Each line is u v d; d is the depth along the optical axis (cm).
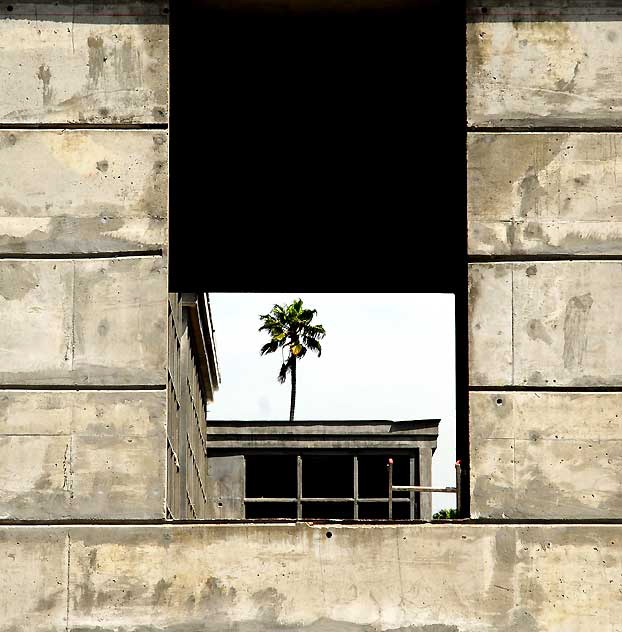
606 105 1387
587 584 1306
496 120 1382
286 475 4641
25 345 1346
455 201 1923
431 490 1399
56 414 1333
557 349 1348
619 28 1399
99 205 1370
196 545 1310
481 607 1301
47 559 1309
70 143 1379
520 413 1337
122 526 1313
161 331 1348
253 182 1986
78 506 1316
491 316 1354
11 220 1366
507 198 1372
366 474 4556
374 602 1301
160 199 1370
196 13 1495
